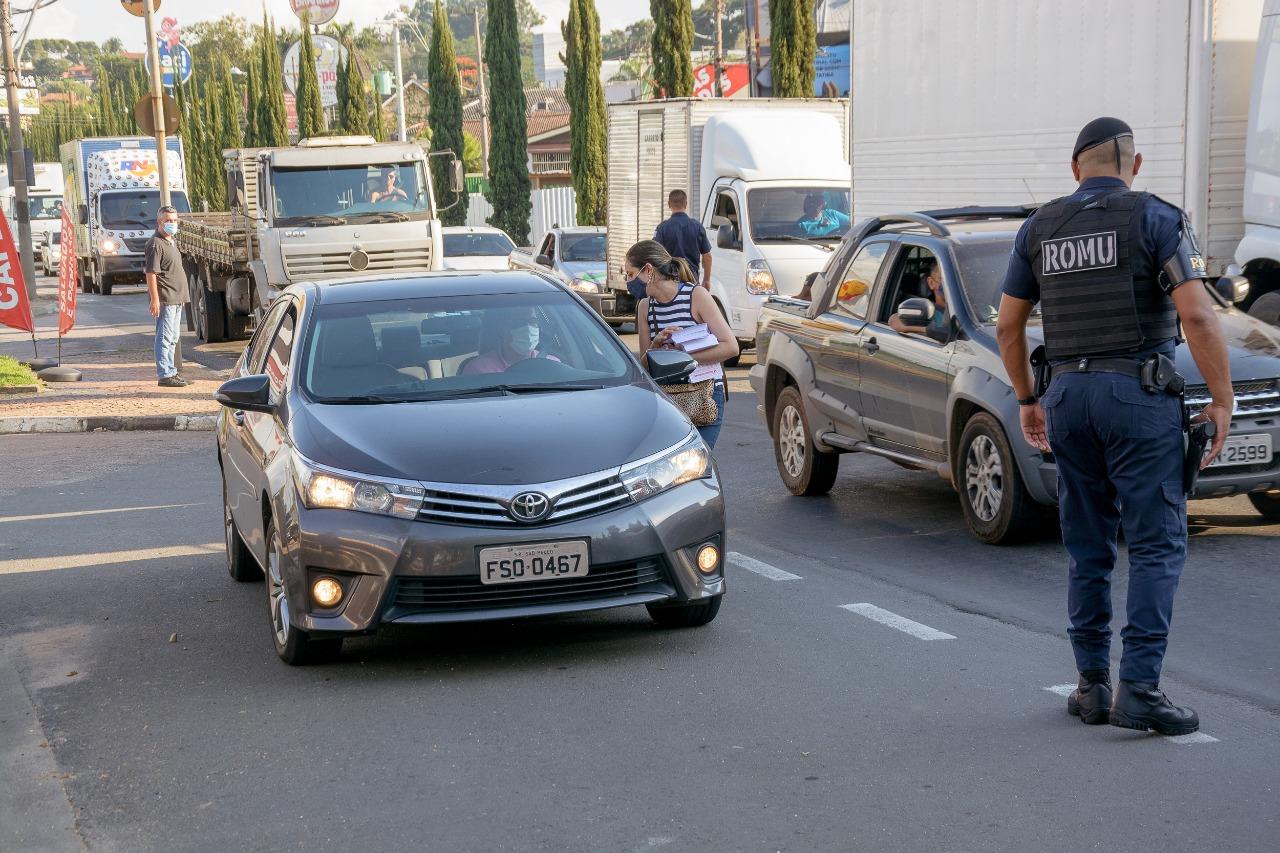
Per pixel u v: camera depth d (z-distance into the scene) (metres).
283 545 6.38
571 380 7.33
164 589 8.46
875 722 5.57
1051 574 8.05
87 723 5.98
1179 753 5.13
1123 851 4.32
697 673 6.29
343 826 4.73
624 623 7.21
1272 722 5.46
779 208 20.17
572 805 4.84
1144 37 13.05
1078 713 5.53
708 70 47.34
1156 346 5.22
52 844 4.71
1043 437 5.67
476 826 4.69
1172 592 5.27
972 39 15.38
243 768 5.33
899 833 4.51
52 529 10.60
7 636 7.52
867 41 17.16
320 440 6.55
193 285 27.61
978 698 5.84
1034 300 5.52
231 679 6.51
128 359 23.39
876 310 10.07
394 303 7.78
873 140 17.22
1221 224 12.70
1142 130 13.14
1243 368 8.26
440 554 6.11
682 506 6.50
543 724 5.68
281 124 65.19
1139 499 5.24
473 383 7.21
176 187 44.47
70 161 47.16
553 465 6.33
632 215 24.20
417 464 6.30
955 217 10.25
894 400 9.63
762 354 11.48
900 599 7.57
